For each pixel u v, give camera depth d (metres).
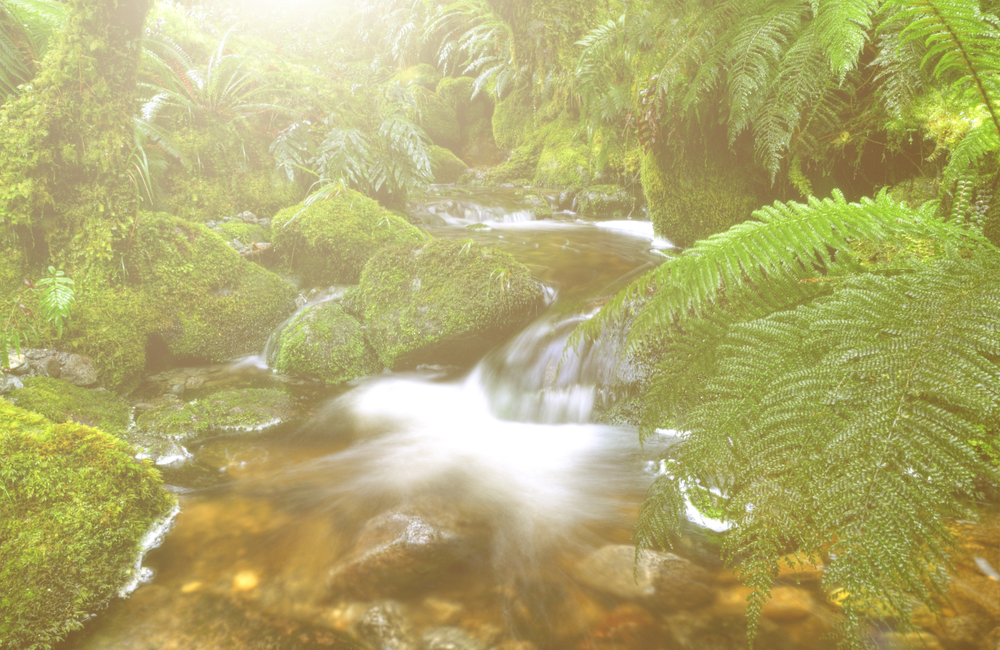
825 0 2.37
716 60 2.78
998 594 1.30
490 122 11.41
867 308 0.98
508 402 3.24
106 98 3.26
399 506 2.18
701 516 1.88
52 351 2.98
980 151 1.43
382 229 4.63
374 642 1.53
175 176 5.02
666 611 1.55
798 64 2.42
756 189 3.40
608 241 5.37
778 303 1.26
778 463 0.91
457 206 6.85
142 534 1.96
